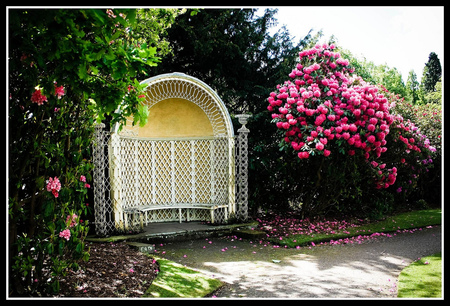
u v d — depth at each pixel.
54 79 3.04
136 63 2.91
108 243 6.09
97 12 2.35
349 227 7.88
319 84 7.88
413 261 5.45
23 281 3.38
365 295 4.00
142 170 7.89
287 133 7.68
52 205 3.35
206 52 9.24
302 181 8.81
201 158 8.28
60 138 3.65
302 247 6.46
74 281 3.89
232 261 5.54
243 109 10.45
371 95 7.51
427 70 25.06
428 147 10.12
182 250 6.24
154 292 3.92
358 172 8.45
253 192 9.11
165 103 8.01
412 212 10.16
